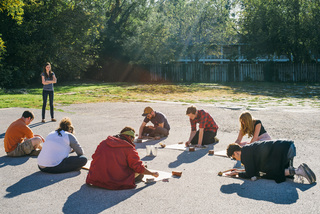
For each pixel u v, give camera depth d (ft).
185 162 20.13
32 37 100.99
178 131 31.53
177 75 136.15
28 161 20.22
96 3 120.78
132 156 15.49
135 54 132.05
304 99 67.10
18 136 21.29
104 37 130.82
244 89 93.61
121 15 146.51
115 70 136.56
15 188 15.30
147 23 140.15
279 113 44.19
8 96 59.41
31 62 100.27
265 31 132.36
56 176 17.20
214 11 145.89
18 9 73.41
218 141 26.71
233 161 20.34
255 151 16.60
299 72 133.59
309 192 14.61
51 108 35.88
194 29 148.05
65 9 102.78
